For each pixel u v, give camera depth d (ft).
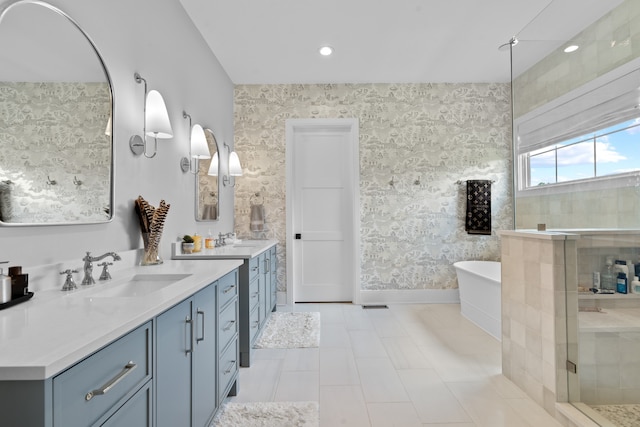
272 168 13.33
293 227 13.65
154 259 6.38
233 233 11.82
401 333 10.08
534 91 7.12
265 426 5.60
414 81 13.29
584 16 6.41
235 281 6.74
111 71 5.67
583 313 5.73
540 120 6.93
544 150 6.78
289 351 8.78
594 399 5.65
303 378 7.33
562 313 5.87
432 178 13.44
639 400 5.35
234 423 5.67
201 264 6.38
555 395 5.86
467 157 13.47
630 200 5.31
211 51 10.75
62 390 2.30
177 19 8.24
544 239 6.13
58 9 4.53
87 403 2.54
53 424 2.22
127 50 6.13
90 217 5.08
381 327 10.61
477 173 13.47
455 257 13.43
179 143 8.34
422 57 11.36
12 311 3.28
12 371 2.09
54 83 4.47
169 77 7.79
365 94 13.42
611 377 5.53
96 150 5.22
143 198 6.65
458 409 6.14
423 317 11.59
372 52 10.99
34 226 4.19
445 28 9.65
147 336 3.40
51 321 2.95
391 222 13.43
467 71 12.49
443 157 13.44
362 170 13.39
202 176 9.82
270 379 7.29
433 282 13.43
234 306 6.63
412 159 13.43
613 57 5.87
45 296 3.97
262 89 13.38
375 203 13.41
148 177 6.85
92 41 5.13
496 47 10.72
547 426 5.65
